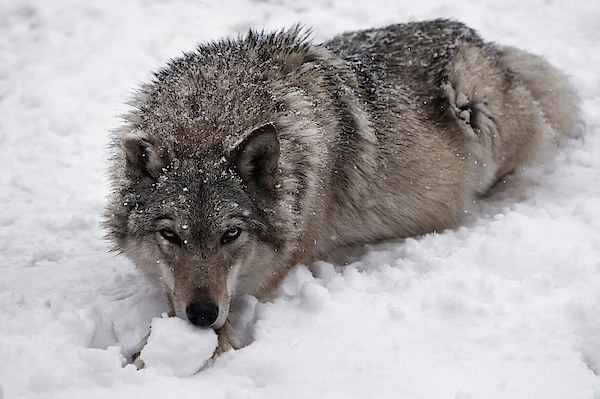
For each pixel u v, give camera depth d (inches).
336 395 224.5
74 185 481.7
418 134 390.3
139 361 254.1
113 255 375.9
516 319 270.1
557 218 377.7
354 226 378.6
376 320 273.9
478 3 800.3
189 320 257.1
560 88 480.4
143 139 277.4
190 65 335.9
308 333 267.6
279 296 322.7
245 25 759.7
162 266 277.3
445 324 269.6
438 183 395.2
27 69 673.0
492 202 432.8
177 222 263.7
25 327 279.7
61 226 415.8
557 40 697.6
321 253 374.9
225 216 266.8
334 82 358.9
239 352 253.9
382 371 237.6
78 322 269.9
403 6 797.2
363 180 365.7
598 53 657.0
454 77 411.2
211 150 281.3
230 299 273.7
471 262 326.3
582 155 469.1
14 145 545.0
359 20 771.4
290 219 296.7
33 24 761.0
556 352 247.3
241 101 303.9
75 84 647.1
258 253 291.4
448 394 223.6
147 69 676.7
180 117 295.3
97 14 782.5
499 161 440.1
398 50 420.5
